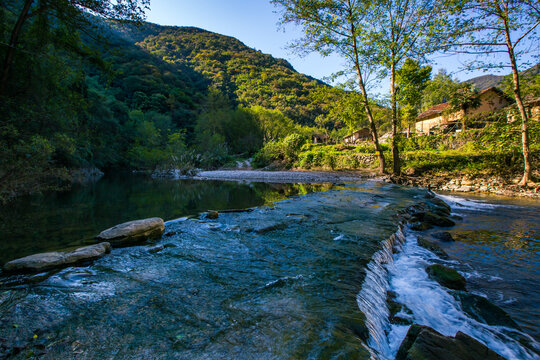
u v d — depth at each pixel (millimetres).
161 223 5031
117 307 2461
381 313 2770
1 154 6488
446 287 3539
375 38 14727
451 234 6277
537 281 3900
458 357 1922
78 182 18688
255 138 48031
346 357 1788
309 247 4332
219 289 2861
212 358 1784
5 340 1939
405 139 16828
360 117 16922
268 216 6527
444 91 14438
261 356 1802
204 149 39312
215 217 6336
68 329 2107
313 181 18906
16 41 8008
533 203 10203
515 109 13047
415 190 11992
